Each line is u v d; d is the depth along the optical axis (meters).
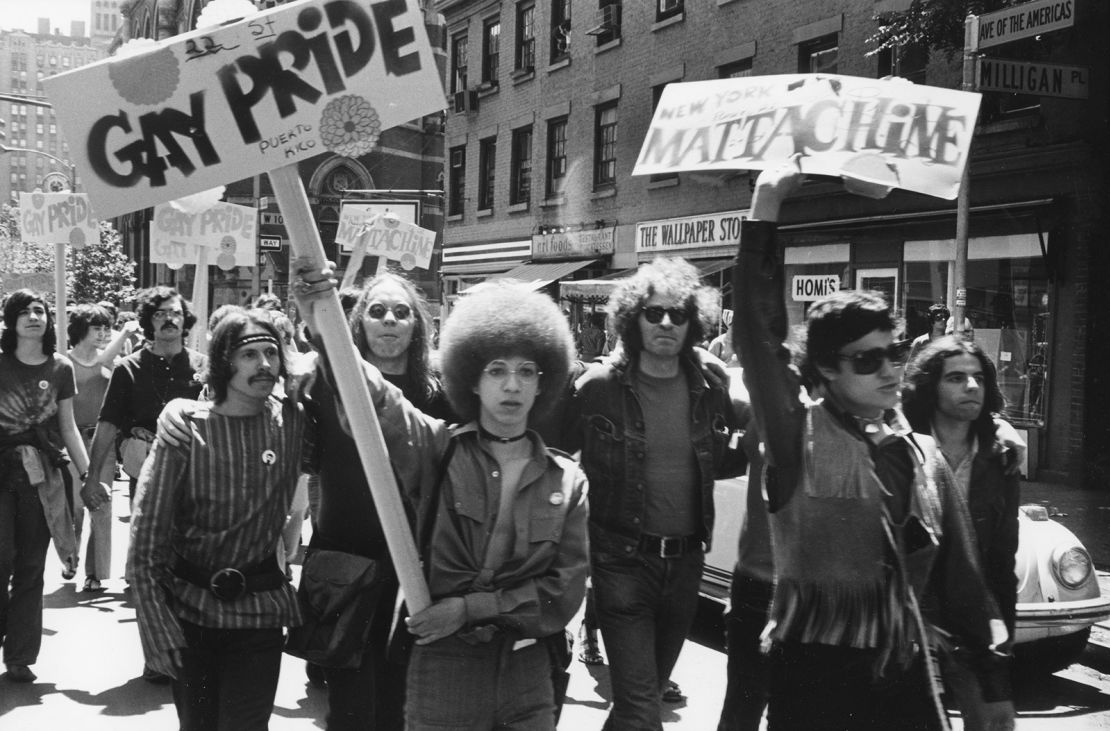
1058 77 11.27
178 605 3.31
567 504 2.85
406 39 2.78
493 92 26.00
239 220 10.48
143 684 5.54
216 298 45.59
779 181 2.80
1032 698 5.70
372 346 3.91
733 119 3.36
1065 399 12.51
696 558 3.92
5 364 5.56
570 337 2.91
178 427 3.31
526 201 25.09
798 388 2.80
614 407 3.87
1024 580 5.55
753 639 3.83
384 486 2.81
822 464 2.71
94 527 7.44
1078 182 12.33
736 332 2.79
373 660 3.57
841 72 15.82
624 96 21.20
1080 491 11.92
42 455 5.56
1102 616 5.54
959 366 3.62
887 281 14.99
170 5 53.41
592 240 22.11
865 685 2.69
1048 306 12.71
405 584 2.79
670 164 3.42
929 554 2.74
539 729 2.83
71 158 2.71
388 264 29.98
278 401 3.48
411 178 45.75
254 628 3.35
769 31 17.31
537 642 2.85
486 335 2.78
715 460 4.00
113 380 6.48
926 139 3.17
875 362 2.71
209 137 2.76
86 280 39.09
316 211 44.69
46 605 7.11
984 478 3.67
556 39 23.66
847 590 2.69
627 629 3.74
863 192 3.20
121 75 2.72
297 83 2.77
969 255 13.70
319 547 3.59
